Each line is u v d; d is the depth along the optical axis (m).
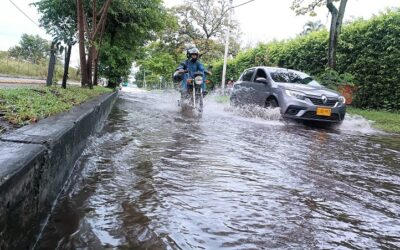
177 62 44.16
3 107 3.50
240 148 4.62
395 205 2.80
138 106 10.84
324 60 15.66
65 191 2.62
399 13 12.70
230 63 27.86
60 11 17.20
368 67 13.45
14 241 1.55
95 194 2.61
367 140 6.31
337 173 3.67
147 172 3.24
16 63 25.70
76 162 3.31
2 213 1.42
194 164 3.62
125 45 20.62
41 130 2.57
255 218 2.36
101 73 19.95
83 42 8.96
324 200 2.80
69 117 3.47
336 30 13.27
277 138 5.72
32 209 1.82
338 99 8.23
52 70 7.64
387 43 12.66
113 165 3.43
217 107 12.18
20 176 1.62
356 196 2.96
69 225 2.09
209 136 5.43
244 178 3.23
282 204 2.64
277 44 20.44
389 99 12.83
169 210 2.39
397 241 2.17
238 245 1.98
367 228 2.33
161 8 20.83
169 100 14.01
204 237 2.05
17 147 1.97
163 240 1.98
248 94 10.02
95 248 1.86
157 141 4.77
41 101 4.31
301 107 8.00
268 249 1.96
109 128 5.83
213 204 2.54
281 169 3.64
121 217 2.25
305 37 17.41
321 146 5.25
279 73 9.53
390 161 4.50
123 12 18.42
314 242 2.08
